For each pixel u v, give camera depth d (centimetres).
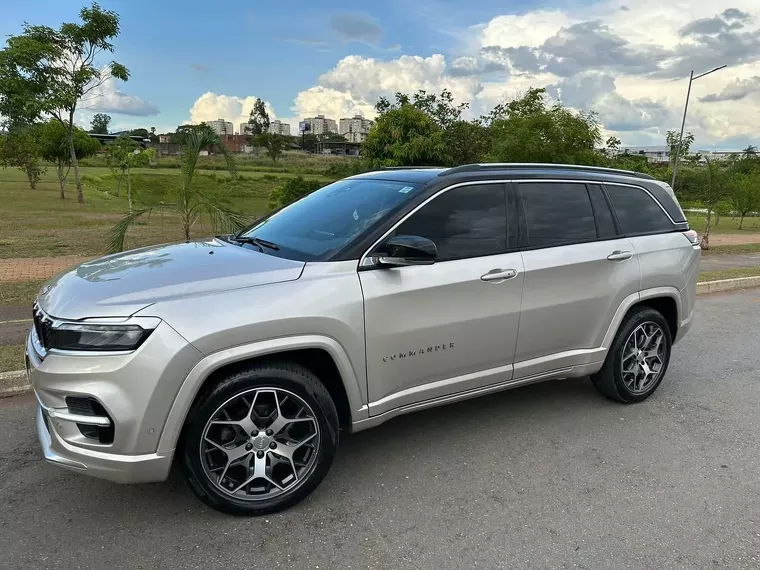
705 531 313
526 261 395
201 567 277
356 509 327
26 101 2148
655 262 466
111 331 276
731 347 665
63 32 2225
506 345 394
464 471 371
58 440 285
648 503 339
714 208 2028
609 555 291
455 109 1942
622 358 464
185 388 283
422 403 371
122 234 884
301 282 316
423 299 350
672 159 2855
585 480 363
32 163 3278
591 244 432
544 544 299
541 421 449
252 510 312
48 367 278
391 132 1644
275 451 315
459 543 298
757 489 358
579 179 442
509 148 1475
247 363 305
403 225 354
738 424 453
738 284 1064
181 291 295
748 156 3319
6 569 271
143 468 284
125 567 275
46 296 315
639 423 450
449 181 379
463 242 375
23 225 1720
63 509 321
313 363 340
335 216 382
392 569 278
